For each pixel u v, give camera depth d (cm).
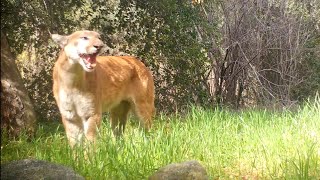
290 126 811
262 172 630
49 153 644
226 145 743
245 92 1289
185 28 1156
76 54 690
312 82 1303
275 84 1264
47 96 1081
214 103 1223
